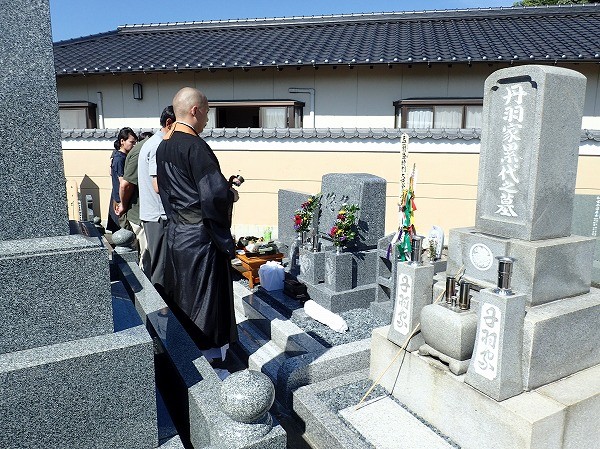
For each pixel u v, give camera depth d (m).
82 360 2.11
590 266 3.52
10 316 2.10
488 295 2.86
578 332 3.21
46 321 2.18
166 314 3.42
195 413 2.43
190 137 3.24
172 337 3.06
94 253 2.25
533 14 12.38
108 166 9.98
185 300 3.36
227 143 9.42
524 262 3.25
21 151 2.22
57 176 2.32
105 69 10.35
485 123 3.69
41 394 2.05
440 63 9.29
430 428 3.29
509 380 2.88
